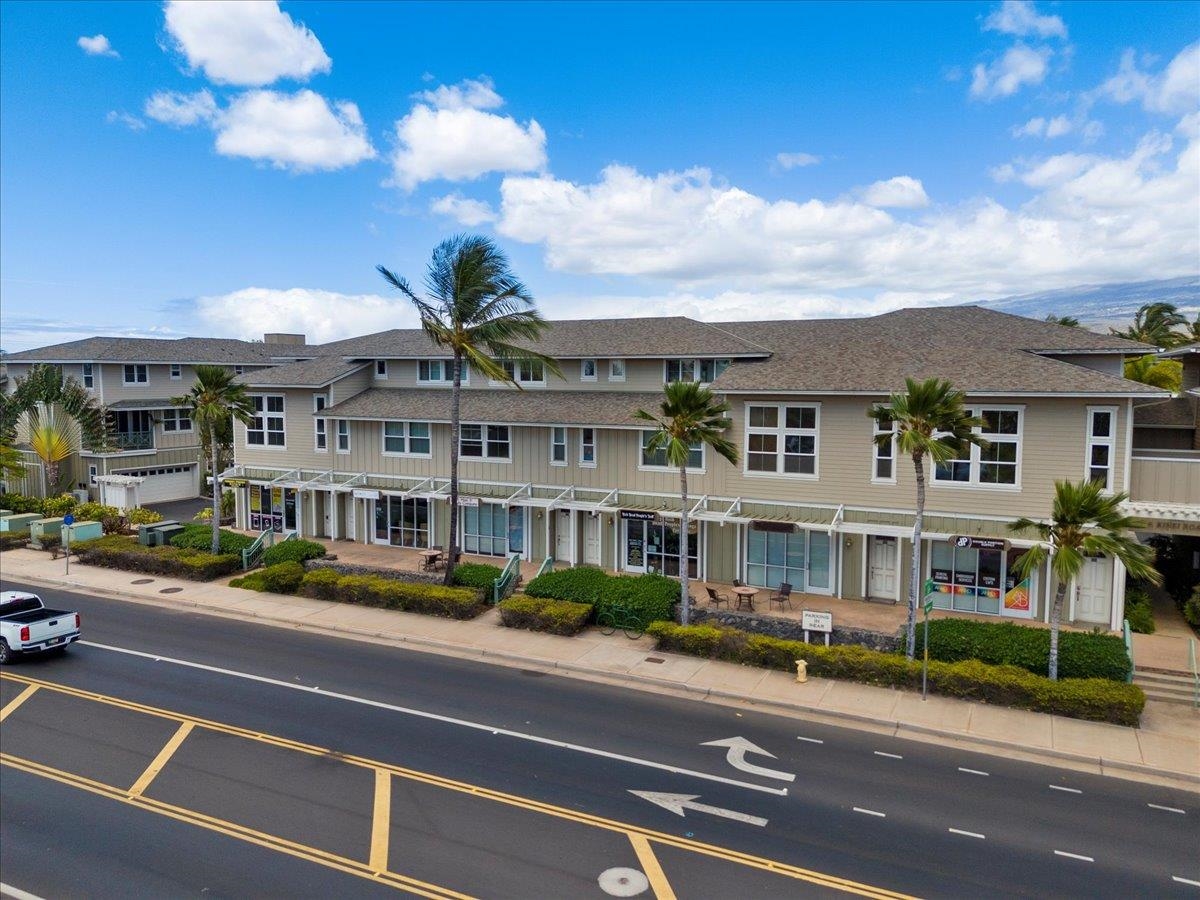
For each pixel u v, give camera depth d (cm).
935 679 2000
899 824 1412
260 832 1384
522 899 1191
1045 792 1535
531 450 3359
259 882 1236
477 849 1328
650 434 3081
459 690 2069
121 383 4912
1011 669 1969
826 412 2730
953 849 1330
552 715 1903
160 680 2128
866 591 2764
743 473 2886
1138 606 2436
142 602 2964
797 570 2862
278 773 1602
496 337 2848
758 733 1808
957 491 2564
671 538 3102
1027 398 2441
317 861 1295
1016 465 2478
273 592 3020
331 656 2345
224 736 1775
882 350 2872
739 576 2961
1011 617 2548
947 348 2789
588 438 3238
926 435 2017
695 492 3009
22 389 4900
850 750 1722
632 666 2217
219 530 3484
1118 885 1229
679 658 2283
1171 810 1469
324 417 3731
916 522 2114
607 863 1287
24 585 3212
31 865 1283
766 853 1316
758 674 2153
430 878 1246
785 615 2575
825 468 2750
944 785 1561
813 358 2919
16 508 4425
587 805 1474
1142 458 2416
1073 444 2402
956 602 2628
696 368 3262
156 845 1344
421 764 1641
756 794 1520
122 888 1219
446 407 3541
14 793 1522
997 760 1678
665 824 1409
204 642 2470
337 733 1794
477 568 2927
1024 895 1203
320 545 3312
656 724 1853
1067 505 1853
